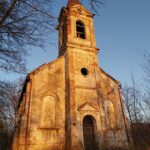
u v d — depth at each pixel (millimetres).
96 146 16234
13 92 28000
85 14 23250
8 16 6031
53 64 18906
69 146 14953
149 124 7098
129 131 18047
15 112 27312
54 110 16797
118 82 20688
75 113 16406
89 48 20719
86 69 19453
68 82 17734
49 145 15156
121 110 19234
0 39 6316
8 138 26922
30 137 14836
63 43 21500
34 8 6207
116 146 16953
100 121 17156
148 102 7383
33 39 6520
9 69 6891
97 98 18234
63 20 23250
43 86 17391
